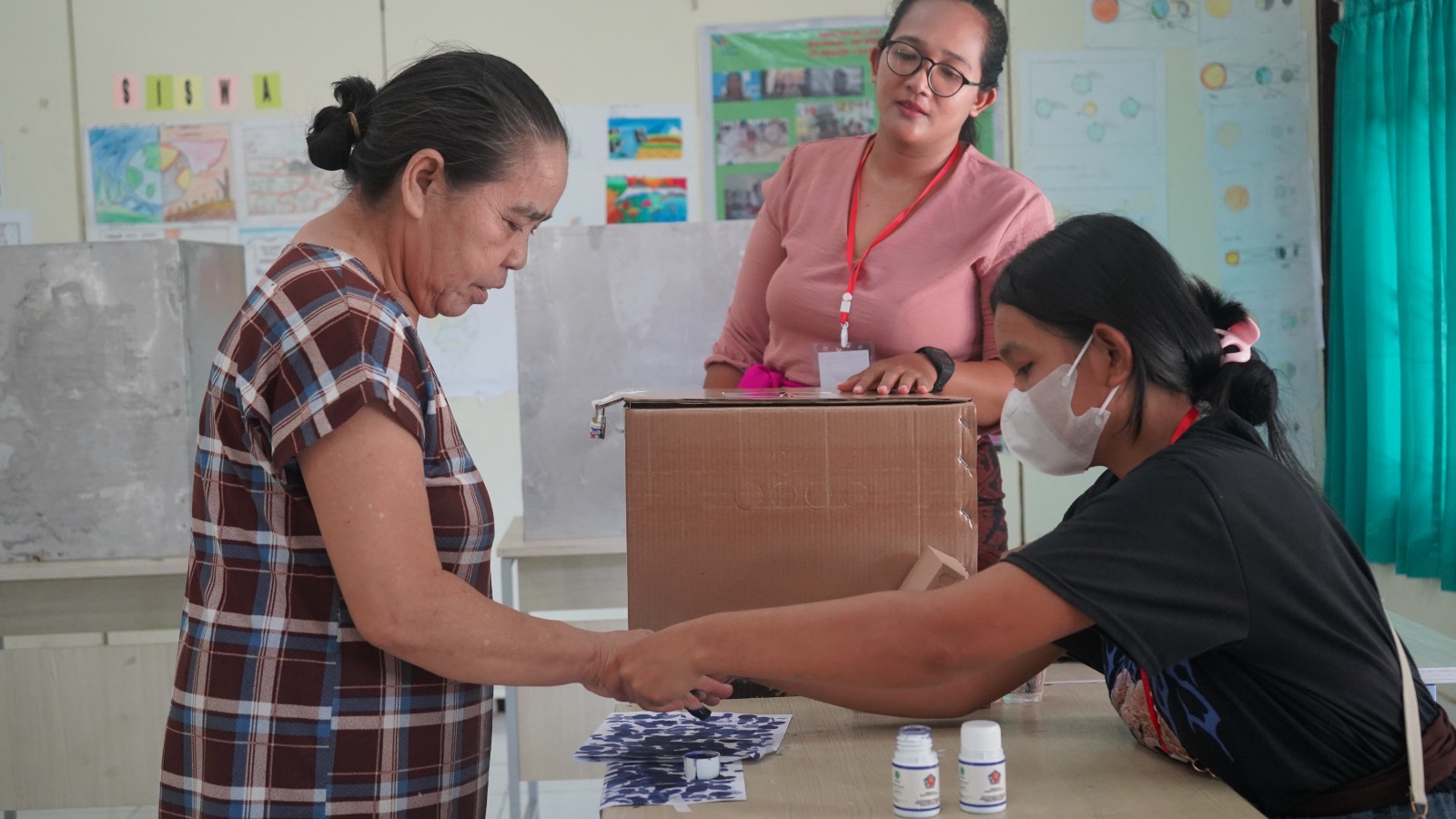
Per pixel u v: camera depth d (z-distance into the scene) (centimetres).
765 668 112
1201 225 433
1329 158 430
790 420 135
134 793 289
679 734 131
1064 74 428
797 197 195
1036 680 145
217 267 296
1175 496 107
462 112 112
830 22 425
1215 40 429
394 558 106
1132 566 106
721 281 278
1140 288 116
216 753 112
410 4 421
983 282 179
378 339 108
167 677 288
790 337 189
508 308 432
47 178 420
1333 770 113
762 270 200
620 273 278
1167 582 106
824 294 183
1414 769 112
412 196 113
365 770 113
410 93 113
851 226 186
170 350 273
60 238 421
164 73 420
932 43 176
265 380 108
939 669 108
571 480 281
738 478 135
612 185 428
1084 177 431
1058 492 433
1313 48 429
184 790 114
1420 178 357
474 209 114
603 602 281
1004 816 108
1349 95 387
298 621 112
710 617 116
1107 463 124
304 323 107
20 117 418
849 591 136
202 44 420
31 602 277
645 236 277
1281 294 434
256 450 109
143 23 418
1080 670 162
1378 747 113
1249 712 112
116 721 288
